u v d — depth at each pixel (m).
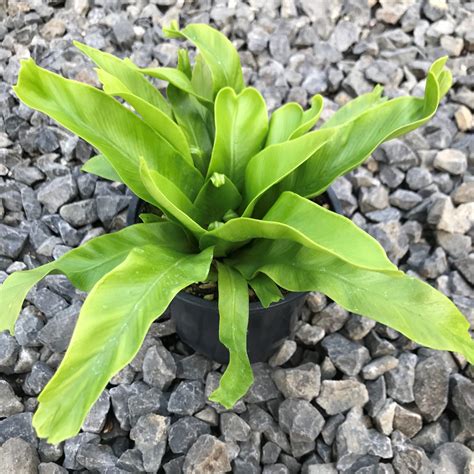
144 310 0.35
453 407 0.57
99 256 0.45
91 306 0.34
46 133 0.75
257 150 0.48
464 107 0.82
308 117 0.49
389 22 0.94
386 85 0.86
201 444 0.52
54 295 0.62
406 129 0.42
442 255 0.68
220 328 0.43
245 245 0.50
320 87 0.85
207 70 0.55
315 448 0.56
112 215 0.69
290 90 0.84
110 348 0.34
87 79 0.82
